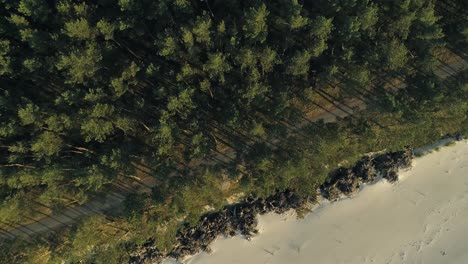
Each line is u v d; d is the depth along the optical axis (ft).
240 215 208.23
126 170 192.13
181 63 189.06
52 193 187.01
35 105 175.42
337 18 182.29
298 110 203.21
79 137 193.57
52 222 201.77
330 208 212.02
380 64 191.21
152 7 174.81
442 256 208.03
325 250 209.36
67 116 176.76
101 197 202.49
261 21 171.63
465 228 209.97
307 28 182.70
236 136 203.51
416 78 201.57
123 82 183.52
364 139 204.13
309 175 202.39
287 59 185.78
